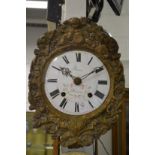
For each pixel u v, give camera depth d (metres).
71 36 1.14
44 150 2.78
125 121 1.96
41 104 1.11
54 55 1.14
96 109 1.12
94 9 1.31
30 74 1.12
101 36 1.15
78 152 1.27
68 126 1.11
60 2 1.31
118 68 1.15
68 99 1.12
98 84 1.14
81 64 1.14
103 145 1.91
